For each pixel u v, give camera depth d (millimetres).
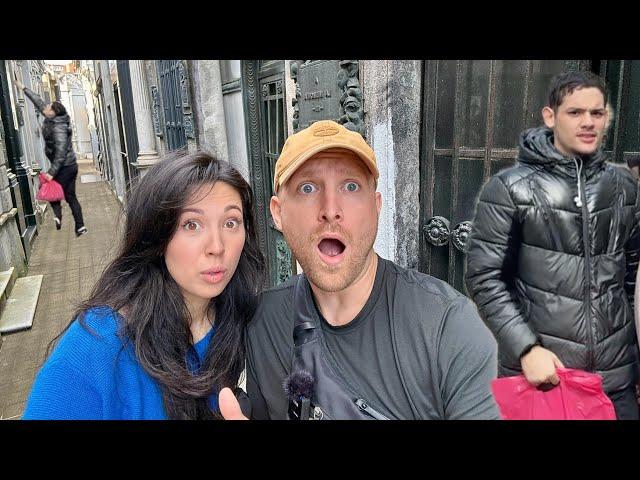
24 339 3367
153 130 6379
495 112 1569
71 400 895
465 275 1287
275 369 1034
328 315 952
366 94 1882
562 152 1100
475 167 1679
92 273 4688
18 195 5426
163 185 954
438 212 1877
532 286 1146
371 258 936
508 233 1186
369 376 897
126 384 957
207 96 4207
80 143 26672
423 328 882
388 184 1891
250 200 1064
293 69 2408
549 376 1086
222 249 965
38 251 5820
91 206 10000
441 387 878
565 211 1104
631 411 1102
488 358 892
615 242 1084
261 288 1116
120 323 957
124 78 7445
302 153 883
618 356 1091
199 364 1063
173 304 994
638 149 1144
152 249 979
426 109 1822
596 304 1088
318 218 896
